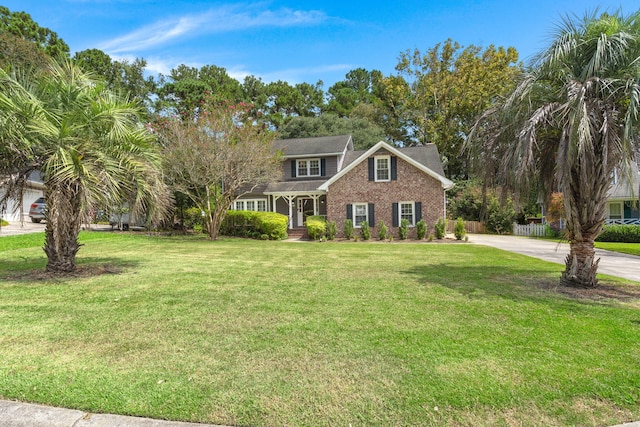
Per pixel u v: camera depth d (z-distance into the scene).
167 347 3.83
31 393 2.86
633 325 4.63
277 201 24.06
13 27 28.91
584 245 6.87
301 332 4.31
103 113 7.44
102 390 2.92
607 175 6.43
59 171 6.70
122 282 7.18
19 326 4.44
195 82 36.97
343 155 23.80
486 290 6.65
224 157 18.52
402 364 3.45
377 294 6.30
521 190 7.21
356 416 2.62
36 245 13.09
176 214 22.95
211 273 8.34
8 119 6.48
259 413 2.64
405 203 20.12
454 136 35.69
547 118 6.41
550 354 3.70
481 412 2.68
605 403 2.81
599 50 5.90
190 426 2.49
